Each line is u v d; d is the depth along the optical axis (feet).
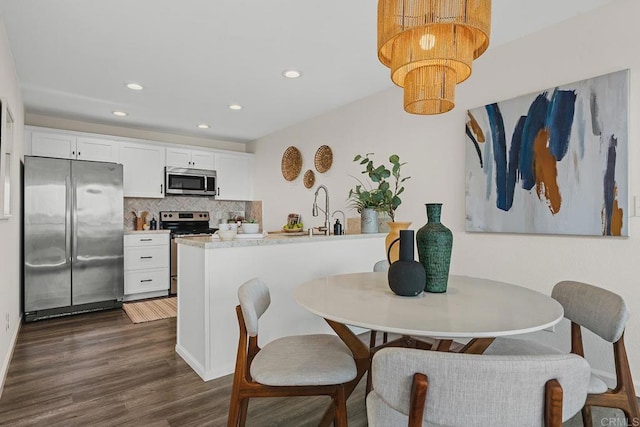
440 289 5.11
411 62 4.51
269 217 17.28
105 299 12.97
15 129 9.45
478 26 4.09
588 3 6.83
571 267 7.38
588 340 7.34
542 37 7.80
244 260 7.91
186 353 8.32
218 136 17.87
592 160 6.94
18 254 10.64
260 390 4.59
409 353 2.71
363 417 6.11
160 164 15.75
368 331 10.32
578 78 7.23
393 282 4.89
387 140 11.37
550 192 7.53
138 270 14.46
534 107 7.80
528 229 7.89
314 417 6.07
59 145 13.35
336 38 8.07
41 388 6.95
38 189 11.61
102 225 12.94
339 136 13.17
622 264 6.68
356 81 10.67
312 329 9.20
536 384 2.57
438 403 2.68
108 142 14.44
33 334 10.22
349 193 12.64
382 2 4.43
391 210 10.46
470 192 8.98
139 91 11.35
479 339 4.60
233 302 7.75
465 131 9.18
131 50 8.55
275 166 16.85
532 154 7.82
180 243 8.70
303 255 8.92
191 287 8.11
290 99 12.25
